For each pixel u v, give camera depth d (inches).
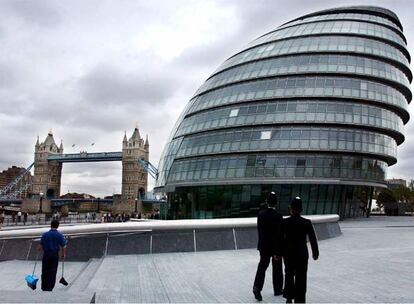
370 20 2502.5
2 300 274.7
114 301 403.2
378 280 504.4
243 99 2247.8
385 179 2388.0
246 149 2129.7
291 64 2260.1
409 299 401.7
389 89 2269.9
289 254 378.6
